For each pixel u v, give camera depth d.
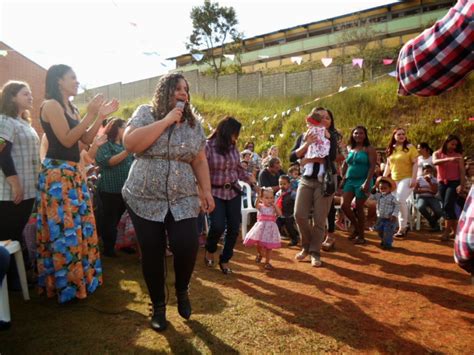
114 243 4.76
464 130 11.01
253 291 3.54
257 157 9.06
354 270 4.30
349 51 19.89
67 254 3.04
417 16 20.12
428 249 5.44
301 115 13.67
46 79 3.16
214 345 2.45
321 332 2.66
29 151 3.35
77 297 3.12
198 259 4.82
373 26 19.97
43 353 2.33
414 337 2.60
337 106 13.62
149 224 2.50
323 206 4.52
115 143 4.71
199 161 2.76
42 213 3.09
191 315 2.92
